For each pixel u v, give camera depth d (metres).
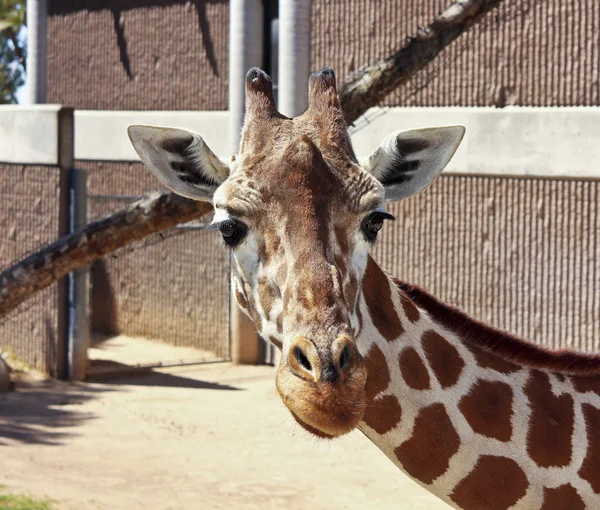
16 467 7.55
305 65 10.00
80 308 11.30
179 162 3.15
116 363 12.20
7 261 12.01
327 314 2.56
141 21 13.88
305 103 10.04
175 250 13.23
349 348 2.52
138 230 5.34
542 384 3.39
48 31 15.25
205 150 3.13
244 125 2.97
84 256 5.39
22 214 11.84
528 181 10.03
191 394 10.57
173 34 13.48
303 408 2.47
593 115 9.50
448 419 3.23
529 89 10.02
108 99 14.45
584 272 9.71
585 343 9.72
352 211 2.77
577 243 9.74
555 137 9.77
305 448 8.34
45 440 8.49
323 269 2.63
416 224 10.88
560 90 9.81
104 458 7.93
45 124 11.43
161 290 13.45
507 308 10.24
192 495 6.95
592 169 9.54
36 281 5.40
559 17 9.77
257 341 12.28
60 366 11.34
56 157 11.34
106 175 14.27
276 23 11.96
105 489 7.02
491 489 3.26
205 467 7.72
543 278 9.98
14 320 11.86
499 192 10.25
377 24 11.14
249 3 11.16
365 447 8.39
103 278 14.26
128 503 6.68
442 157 3.13
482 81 10.30
